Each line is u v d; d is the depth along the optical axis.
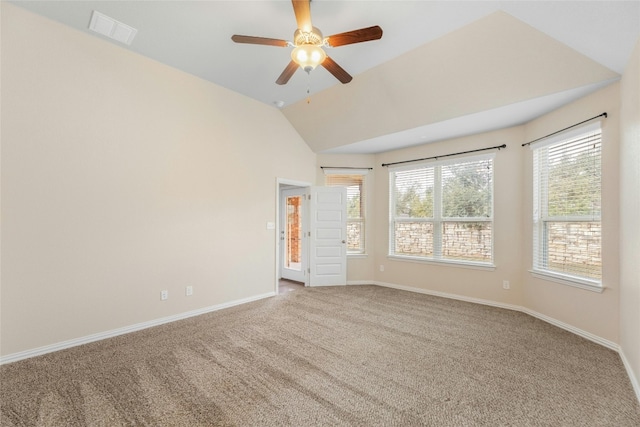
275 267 4.74
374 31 2.08
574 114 3.11
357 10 2.44
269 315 3.71
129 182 3.14
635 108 2.17
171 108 3.49
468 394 2.06
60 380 2.20
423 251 4.92
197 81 3.74
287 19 2.61
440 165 4.72
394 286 5.22
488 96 3.20
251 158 4.40
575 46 2.44
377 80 3.58
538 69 2.76
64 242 2.72
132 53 3.16
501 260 4.06
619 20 2.01
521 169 3.89
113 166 3.02
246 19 2.61
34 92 2.55
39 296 2.58
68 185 2.74
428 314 3.76
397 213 5.27
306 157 5.33
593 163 3.01
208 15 2.56
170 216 3.47
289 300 4.41
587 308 3.01
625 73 2.45
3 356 2.42
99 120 2.93
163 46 3.06
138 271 3.21
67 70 2.73
